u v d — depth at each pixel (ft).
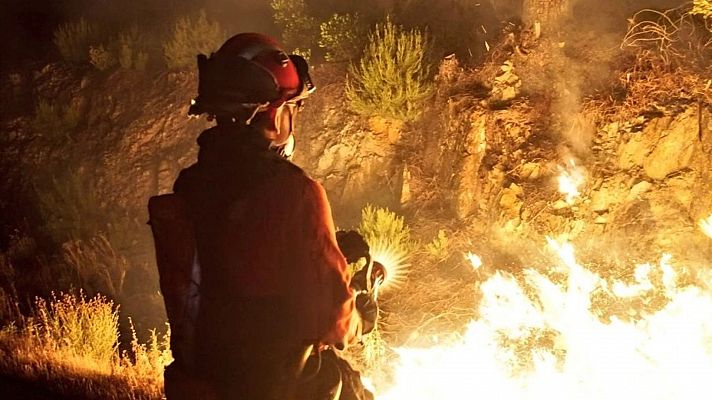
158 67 33.76
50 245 30.35
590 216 22.81
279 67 8.20
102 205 30.76
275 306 7.76
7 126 33.86
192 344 8.00
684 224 22.15
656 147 22.70
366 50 27.96
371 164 27.45
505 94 24.91
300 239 7.77
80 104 33.63
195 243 8.04
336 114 28.45
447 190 25.31
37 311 25.70
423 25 29.17
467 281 22.47
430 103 26.84
